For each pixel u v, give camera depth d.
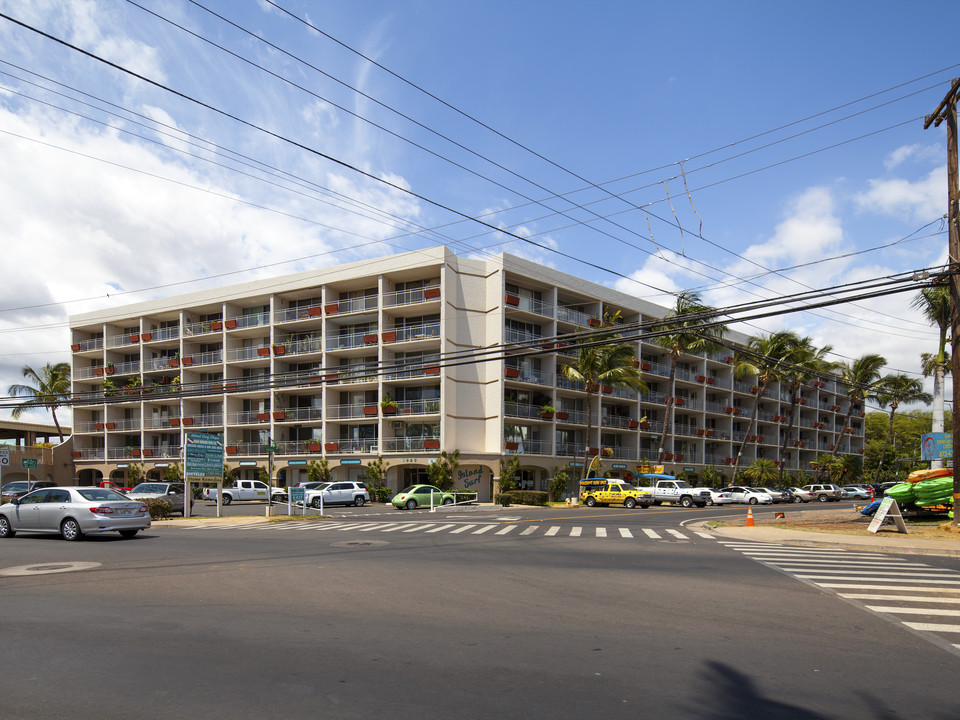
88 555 13.86
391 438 45.97
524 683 5.84
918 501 25.75
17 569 11.89
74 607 8.70
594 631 7.79
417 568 12.64
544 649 6.96
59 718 4.90
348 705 5.23
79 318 59.62
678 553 16.06
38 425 61.53
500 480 44.25
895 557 15.57
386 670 6.15
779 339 56.56
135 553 14.28
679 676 6.11
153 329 57.81
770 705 5.39
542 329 50.00
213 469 29.31
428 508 38.53
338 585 10.60
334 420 47.47
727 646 7.18
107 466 56.34
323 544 16.95
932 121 21.17
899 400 73.31
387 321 47.78
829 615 8.88
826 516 31.19
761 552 16.44
